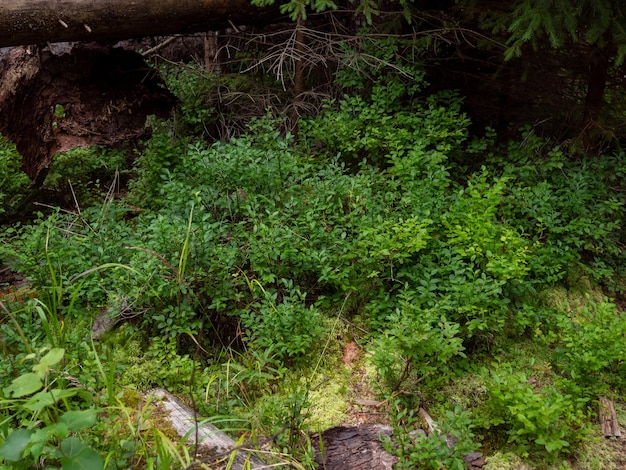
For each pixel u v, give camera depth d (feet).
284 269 13.35
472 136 20.02
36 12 16.84
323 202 14.67
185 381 11.70
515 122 20.71
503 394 11.12
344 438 10.82
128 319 12.99
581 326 12.82
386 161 17.38
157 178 17.24
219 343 13.02
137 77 21.06
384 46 18.63
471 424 11.22
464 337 12.75
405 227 13.83
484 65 19.80
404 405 11.68
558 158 16.71
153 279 12.44
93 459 7.45
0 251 13.48
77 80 20.12
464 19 17.93
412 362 11.62
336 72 19.43
